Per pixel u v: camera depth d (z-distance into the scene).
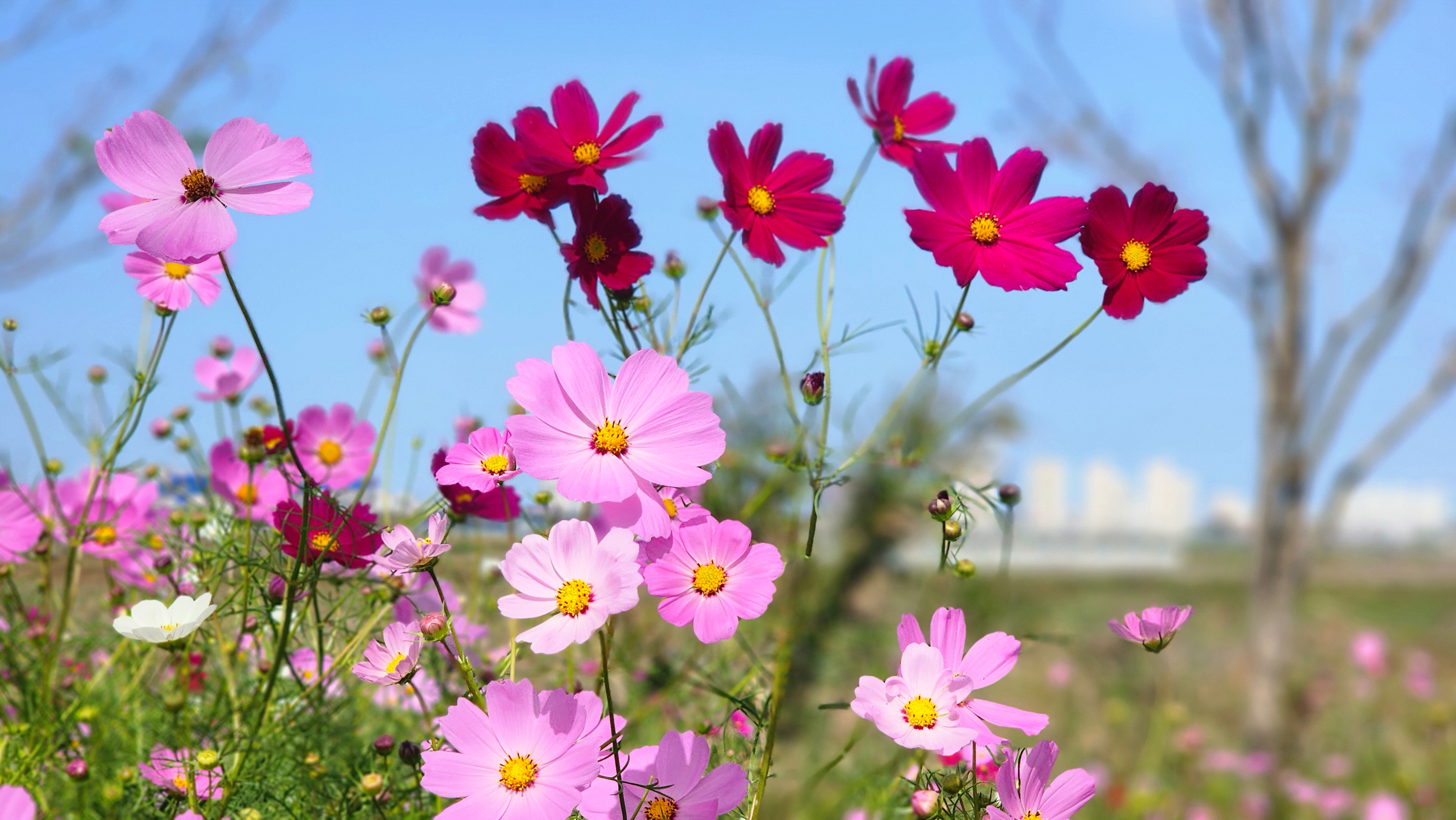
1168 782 1.89
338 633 1.00
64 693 1.05
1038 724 0.79
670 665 1.19
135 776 0.94
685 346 0.93
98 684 1.04
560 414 0.78
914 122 0.99
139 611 0.87
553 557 0.77
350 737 1.00
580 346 0.80
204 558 1.02
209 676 1.06
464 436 1.06
